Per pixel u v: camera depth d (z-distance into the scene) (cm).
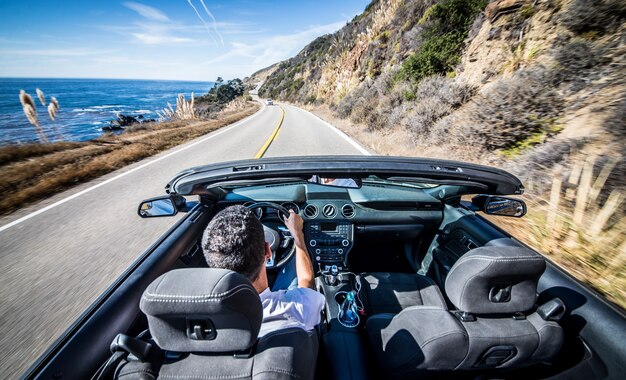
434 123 870
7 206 592
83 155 1009
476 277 132
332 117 2139
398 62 1709
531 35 802
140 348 106
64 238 453
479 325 139
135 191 671
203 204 275
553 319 143
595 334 156
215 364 104
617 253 291
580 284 176
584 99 529
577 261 304
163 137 1434
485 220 257
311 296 147
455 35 1170
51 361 124
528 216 396
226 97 8312
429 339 138
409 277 275
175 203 231
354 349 154
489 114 641
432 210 297
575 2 676
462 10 1248
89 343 137
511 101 609
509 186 206
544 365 172
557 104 551
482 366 141
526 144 568
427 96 1057
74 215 544
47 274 358
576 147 447
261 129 1683
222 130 1753
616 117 425
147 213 233
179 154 1055
